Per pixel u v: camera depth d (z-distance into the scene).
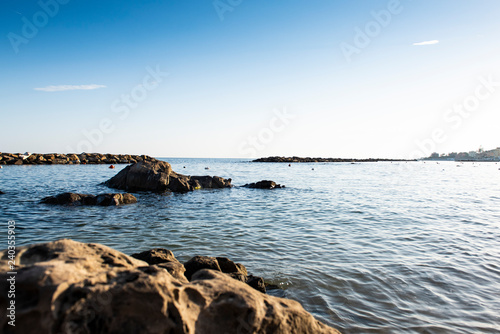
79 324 3.34
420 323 6.33
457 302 7.23
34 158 81.19
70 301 3.37
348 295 7.47
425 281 8.33
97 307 3.45
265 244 11.62
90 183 35.12
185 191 30.89
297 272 8.81
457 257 10.29
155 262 6.78
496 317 6.63
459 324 6.33
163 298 3.68
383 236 12.98
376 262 9.71
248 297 4.27
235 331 4.07
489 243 12.04
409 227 14.80
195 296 4.17
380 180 49.88
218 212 18.80
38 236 12.23
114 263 4.28
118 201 20.88
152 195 27.33
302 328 4.55
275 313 4.32
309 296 7.38
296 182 44.84
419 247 11.41
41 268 3.56
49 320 3.22
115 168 74.44
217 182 36.19
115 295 3.56
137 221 15.51
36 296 3.35
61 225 14.20
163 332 3.62
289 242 11.94
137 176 30.56
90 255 4.27
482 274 8.87
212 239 12.24
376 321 6.37
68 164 87.94
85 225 14.30
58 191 26.91
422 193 30.72
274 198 26.33
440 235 13.24
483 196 28.52
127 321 3.56
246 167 105.81
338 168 103.50
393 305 7.04
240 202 23.62
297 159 183.38
